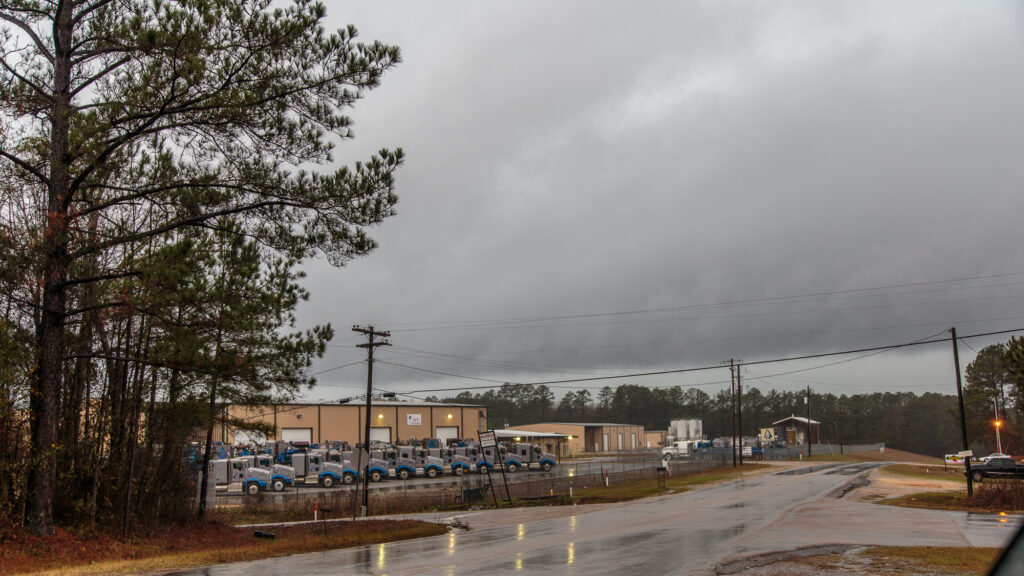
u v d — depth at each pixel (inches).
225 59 665.6
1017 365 1214.9
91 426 834.2
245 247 720.3
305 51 679.7
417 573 587.5
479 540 868.6
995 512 1126.4
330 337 762.2
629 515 1200.8
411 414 3425.2
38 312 761.0
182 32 628.4
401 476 2516.0
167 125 677.3
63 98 719.1
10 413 688.4
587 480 2074.3
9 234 672.4
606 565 614.2
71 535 747.4
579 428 4532.5
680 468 2679.6
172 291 623.8
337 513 1475.1
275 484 2114.9
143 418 895.7
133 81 683.4
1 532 678.5
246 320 686.5
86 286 806.5
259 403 863.7
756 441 4001.0
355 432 3228.3
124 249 786.8
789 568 569.6
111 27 719.7
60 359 726.5
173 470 930.7
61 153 715.4
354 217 708.0
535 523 1116.5
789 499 1445.6
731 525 962.1
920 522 966.4
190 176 727.7
